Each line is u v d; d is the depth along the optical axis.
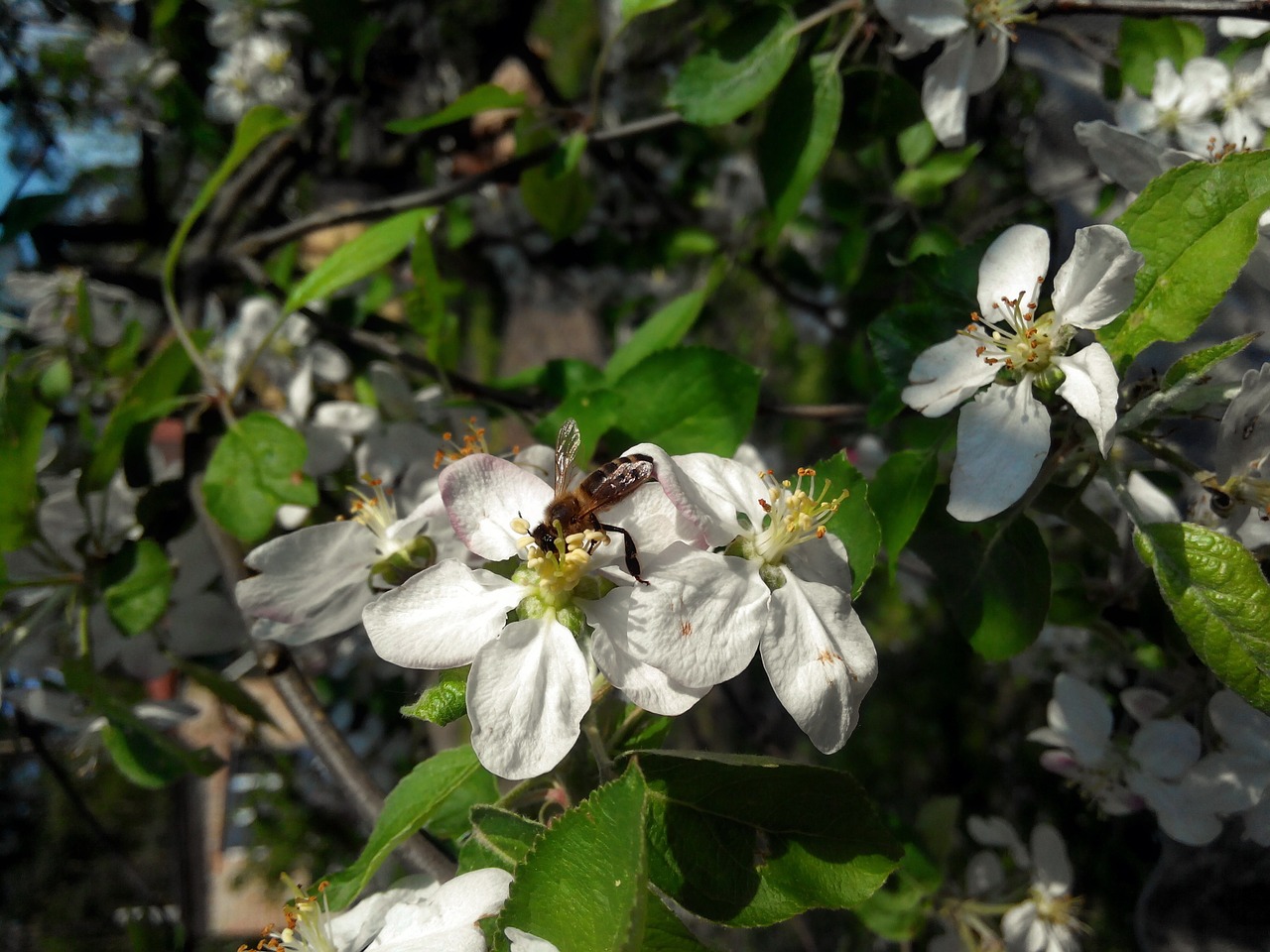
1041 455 0.11
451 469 0.10
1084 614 0.15
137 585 0.15
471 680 0.09
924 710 0.36
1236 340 0.10
